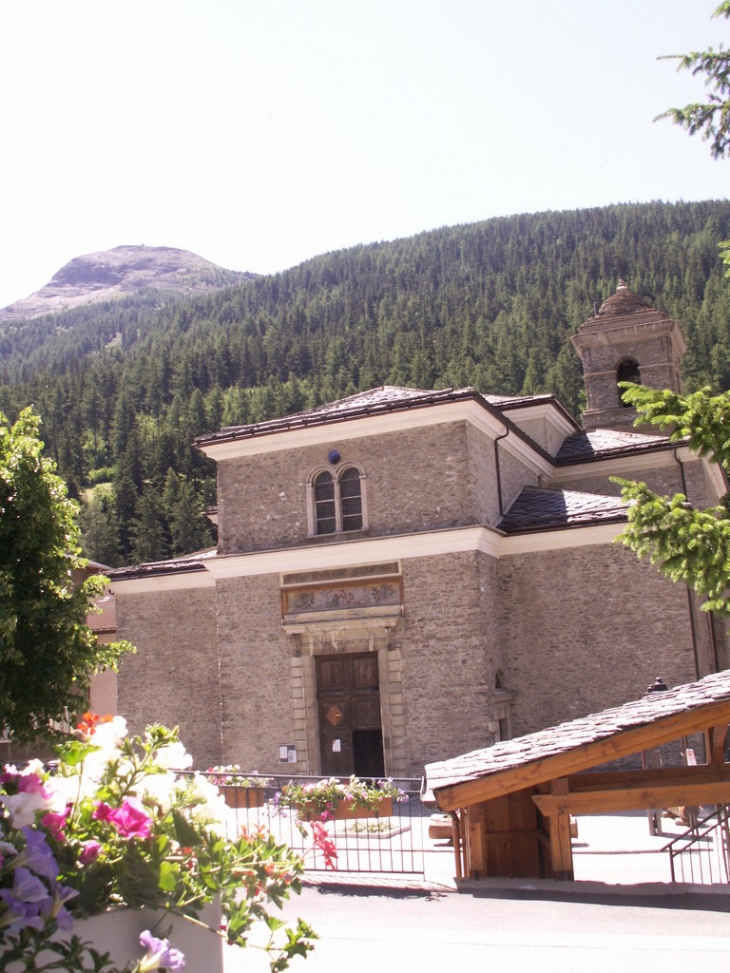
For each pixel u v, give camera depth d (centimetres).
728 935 1102
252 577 2730
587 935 1120
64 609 1836
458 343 14725
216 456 2853
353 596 2600
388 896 1352
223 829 657
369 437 2678
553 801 1365
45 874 444
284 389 13825
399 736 2486
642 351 3900
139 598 3106
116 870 506
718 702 1316
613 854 1633
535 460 3141
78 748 547
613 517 2536
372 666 2591
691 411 1270
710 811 2053
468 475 2553
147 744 577
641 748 1326
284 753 2592
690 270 15612
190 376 15988
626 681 2503
